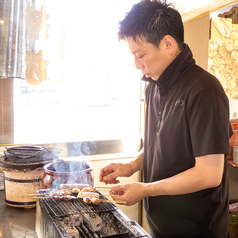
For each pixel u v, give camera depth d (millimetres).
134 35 1242
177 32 1271
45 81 2275
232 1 1946
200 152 1195
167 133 1386
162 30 1226
